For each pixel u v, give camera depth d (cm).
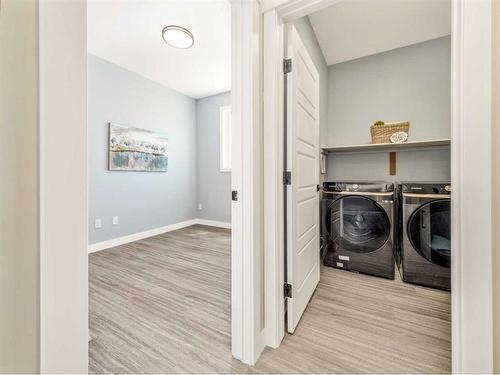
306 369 117
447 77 259
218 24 245
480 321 76
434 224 203
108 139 328
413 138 274
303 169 166
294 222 144
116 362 122
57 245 46
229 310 169
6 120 40
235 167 123
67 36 47
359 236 237
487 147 76
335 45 275
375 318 159
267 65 129
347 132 310
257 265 123
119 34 263
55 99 45
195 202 486
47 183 44
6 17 40
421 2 212
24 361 43
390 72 286
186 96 457
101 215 321
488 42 75
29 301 43
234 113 123
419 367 118
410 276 211
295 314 146
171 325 152
